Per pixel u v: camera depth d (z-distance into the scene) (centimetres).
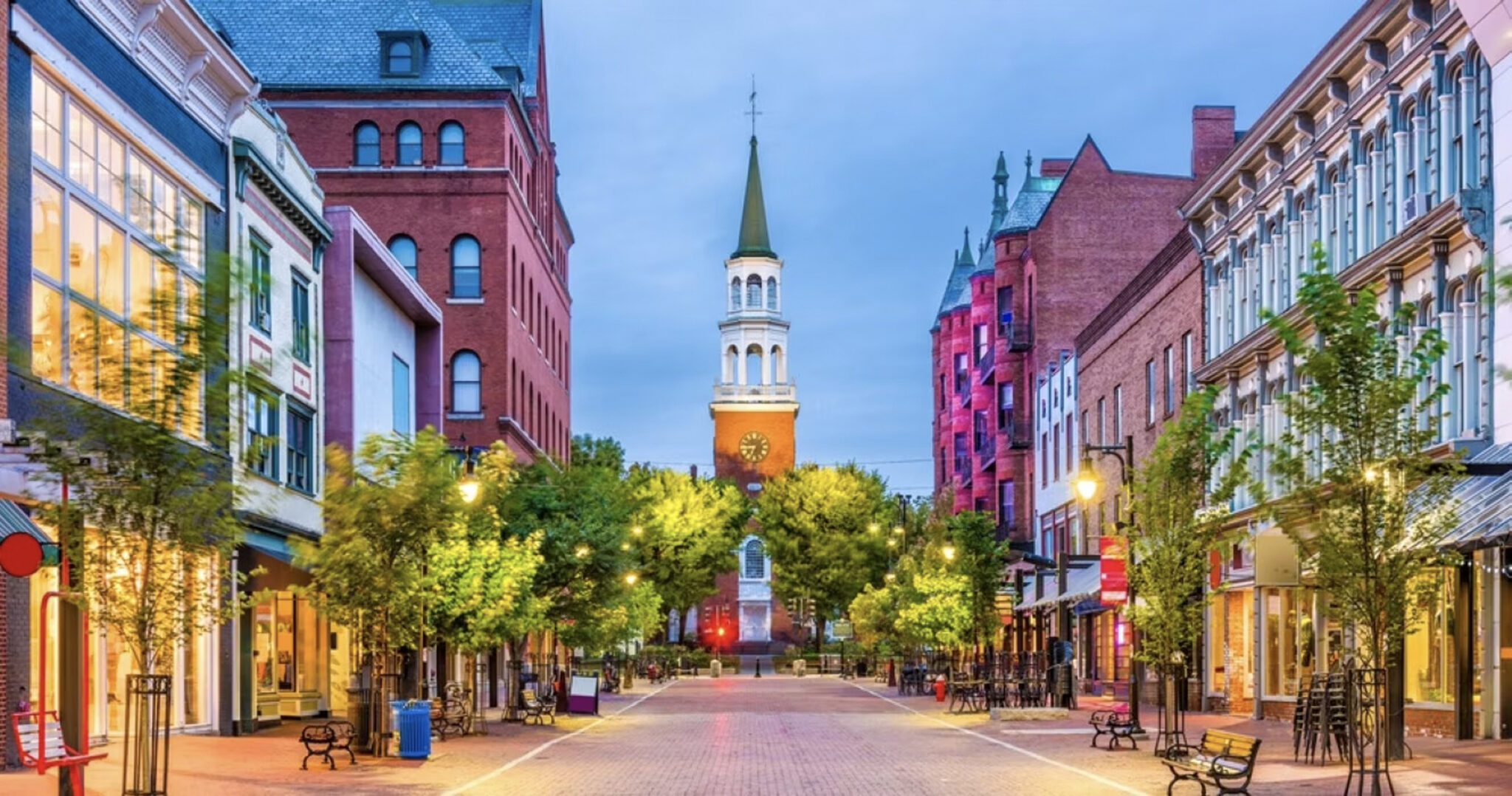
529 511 4594
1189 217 4734
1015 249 7812
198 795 2127
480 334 6138
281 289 3894
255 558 3578
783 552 11438
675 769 2692
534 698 4128
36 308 2530
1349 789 2042
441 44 6284
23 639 2375
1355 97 3550
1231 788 2048
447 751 3086
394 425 5212
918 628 5512
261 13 6319
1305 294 1945
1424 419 3097
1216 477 4391
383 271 4772
